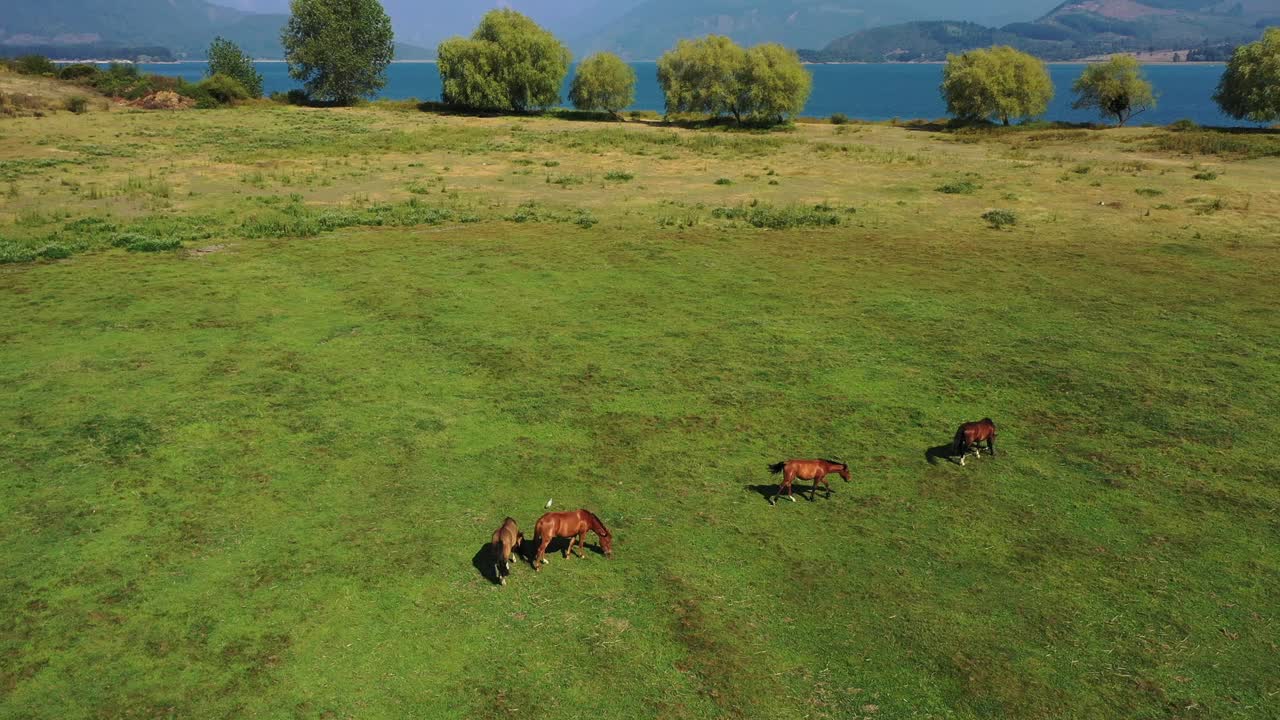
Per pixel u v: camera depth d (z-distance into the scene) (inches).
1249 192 1537.9
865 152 2257.6
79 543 397.4
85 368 630.5
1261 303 868.0
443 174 1787.6
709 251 1119.0
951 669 333.7
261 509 435.2
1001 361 701.3
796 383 648.4
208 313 782.5
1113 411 601.9
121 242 1077.1
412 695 307.6
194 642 331.6
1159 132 2556.6
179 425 534.6
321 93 3663.9
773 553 413.1
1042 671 334.0
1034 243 1179.3
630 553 408.2
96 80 3462.1
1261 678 331.3
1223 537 436.8
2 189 1432.1
